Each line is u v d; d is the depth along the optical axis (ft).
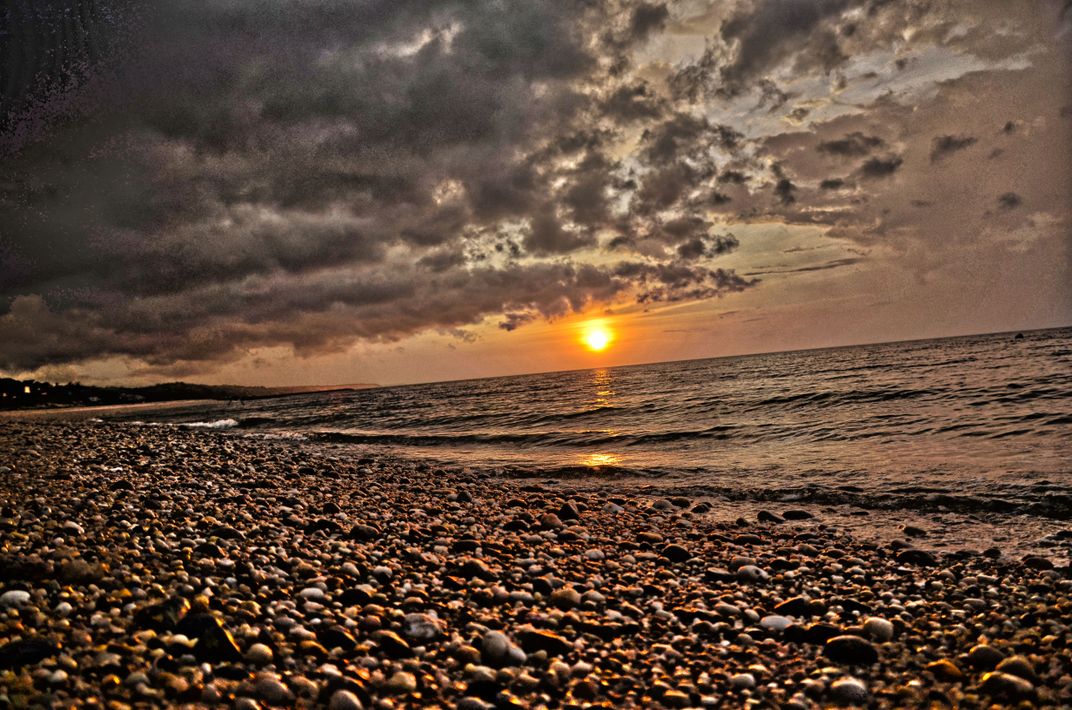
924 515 7.32
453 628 3.78
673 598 4.56
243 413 51.08
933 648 3.68
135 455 11.20
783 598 4.60
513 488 10.03
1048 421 13.12
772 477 10.12
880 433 14.08
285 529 5.58
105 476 8.09
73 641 3.01
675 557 5.62
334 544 5.19
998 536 6.26
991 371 27.81
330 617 3.70
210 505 6.40
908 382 26.05
